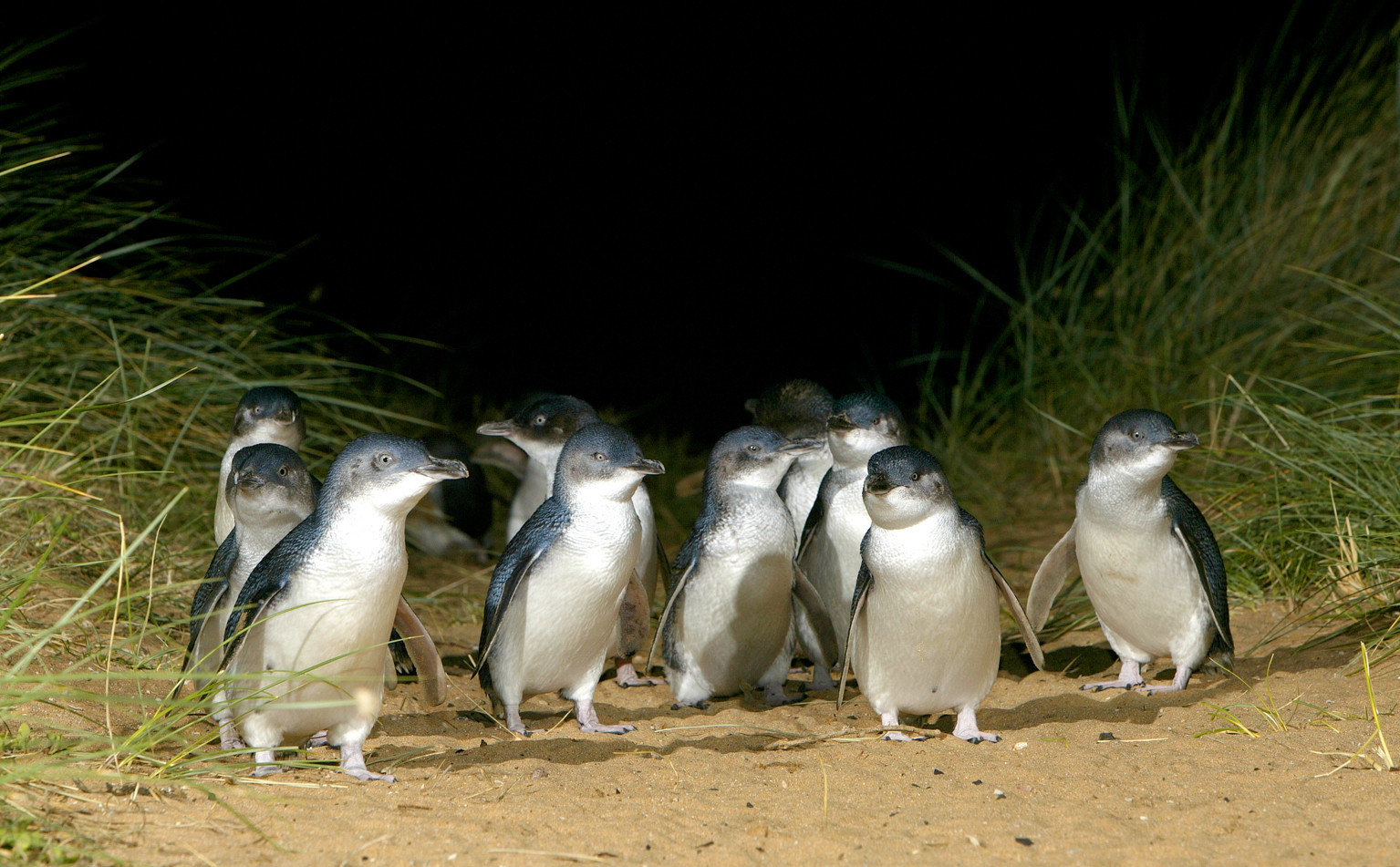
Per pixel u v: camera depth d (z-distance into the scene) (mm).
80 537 9375
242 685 6184
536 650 7301
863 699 8359
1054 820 5625
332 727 6332
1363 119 16484
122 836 5250
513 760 6570
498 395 23062
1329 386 13000
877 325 26625
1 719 6195
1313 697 7418
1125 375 15828
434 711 7973
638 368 25156
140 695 7113
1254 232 16000
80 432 10500
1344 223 15805
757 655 8227
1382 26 17156
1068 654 9312
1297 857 5133
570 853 5223
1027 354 16984
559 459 7434
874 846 5336
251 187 25938
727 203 30062
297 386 12391
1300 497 10211
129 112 24219
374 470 6031
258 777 6160
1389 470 9750
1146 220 17297
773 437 8055
